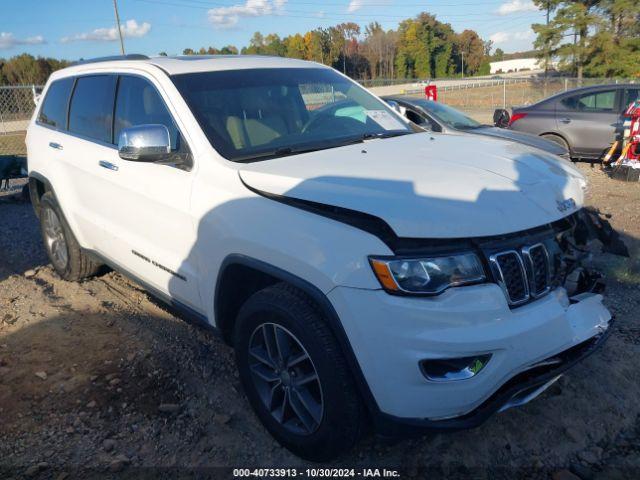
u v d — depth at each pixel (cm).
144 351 396
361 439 272
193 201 323
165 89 360
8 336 426
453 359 238
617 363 361
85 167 431
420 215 245
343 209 256
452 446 296
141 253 383
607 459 287
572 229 309
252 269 298
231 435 311
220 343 406
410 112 824
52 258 541
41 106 536
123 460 293
